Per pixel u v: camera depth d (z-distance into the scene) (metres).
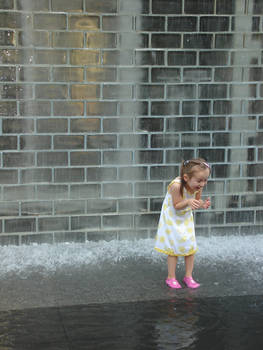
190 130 5.21
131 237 5.29
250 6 5.10
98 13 4.88
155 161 5.21
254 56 5.20
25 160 4.97
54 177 5.05
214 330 3.16
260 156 5.38
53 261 4.61
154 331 3.14
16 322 3.26
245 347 2.93
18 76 4.83
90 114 5.02
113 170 5.15
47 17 4.79
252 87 5.25
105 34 4.93
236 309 3.51
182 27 5.03
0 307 3.52
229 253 4.89
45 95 4.91
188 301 3.68
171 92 5.12
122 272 4.34
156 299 3.71
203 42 5.09
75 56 4.91
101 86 5.00
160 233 4.04
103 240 5.24
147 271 4.38
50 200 5.08
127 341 2.99
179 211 3.95
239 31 5.12
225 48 5.13
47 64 4.87
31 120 4.92
